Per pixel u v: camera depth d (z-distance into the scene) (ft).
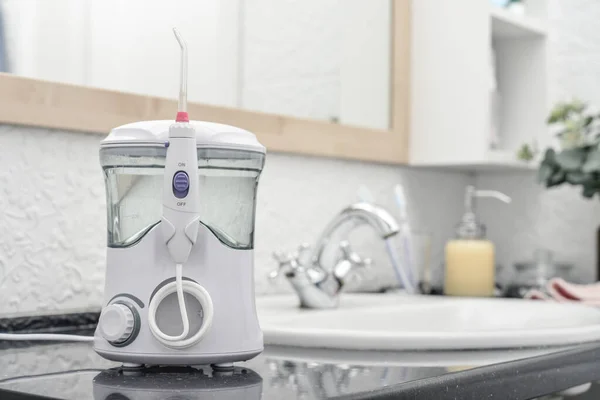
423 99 5.31
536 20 5.56
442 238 5.73
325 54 4.70
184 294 2.12
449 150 5.21
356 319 3.77
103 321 2.14
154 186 2.15
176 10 3.87
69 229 3.46
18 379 2.10
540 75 5.67
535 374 2.55
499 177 6.04
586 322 3.78
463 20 5.19
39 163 3.35
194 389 1.94
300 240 4.55
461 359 2.54
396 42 5.20
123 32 3.63
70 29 3.41
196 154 2.10
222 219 2.19
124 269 2.16
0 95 3.14
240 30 4.18
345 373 2.24
